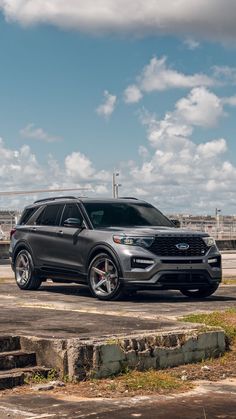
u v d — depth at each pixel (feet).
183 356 24.40
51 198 45.60
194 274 38.70
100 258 39.52
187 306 36.09
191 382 22.09
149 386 21.24
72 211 42.93
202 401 19.67
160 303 37.76
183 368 23.95
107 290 38.99
